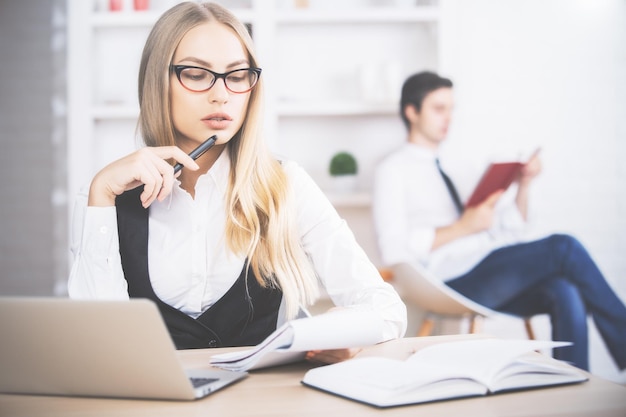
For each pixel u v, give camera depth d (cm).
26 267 448
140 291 157
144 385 96
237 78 151
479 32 387
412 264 350
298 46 392
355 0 398
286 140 391
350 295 154
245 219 157
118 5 382
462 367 99
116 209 158
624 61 390
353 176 376
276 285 160
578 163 388
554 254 359
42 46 447
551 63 388
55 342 96
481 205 364
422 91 365
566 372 102
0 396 101
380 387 93
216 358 116
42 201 447
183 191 159
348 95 394
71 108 377
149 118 158
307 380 103
